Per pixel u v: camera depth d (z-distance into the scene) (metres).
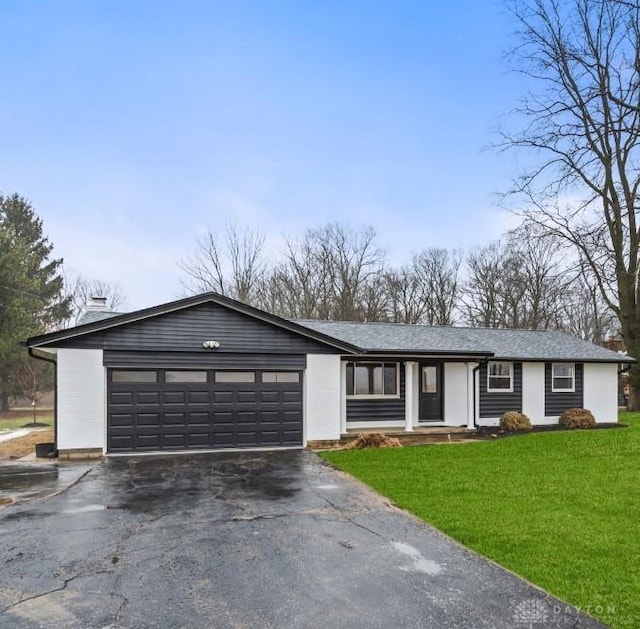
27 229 36.53
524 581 4.43
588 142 14.74
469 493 7.70
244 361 12.18
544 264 33.28
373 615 3.78
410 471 9.35
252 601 4.00
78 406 11.02
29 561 4.86
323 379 12.77
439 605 3.95
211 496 7.46
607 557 5.03
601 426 16.38
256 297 33.41
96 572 4.58
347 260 36.25
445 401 15.70
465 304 38.88
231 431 12.04
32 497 7.44
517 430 15.03
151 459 10.71
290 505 6.97
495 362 16.12
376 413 14.95
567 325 36.50
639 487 8.06
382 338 15.39
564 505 7.01
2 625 3.62
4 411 30.72
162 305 11.56
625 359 17.02
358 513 6.59
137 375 11.50
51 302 36.00
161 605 3.93
